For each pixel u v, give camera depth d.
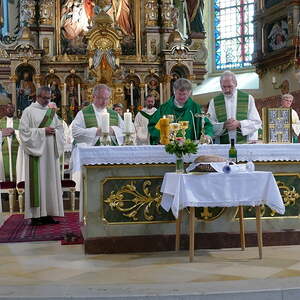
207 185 5.25
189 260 5.32
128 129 6.37
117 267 5.09
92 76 15.06
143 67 15.80
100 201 5.81
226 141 6.78
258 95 15.45
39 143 8.16
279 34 14.04
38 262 5.38
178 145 5.49
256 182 5.37
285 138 6.33
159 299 3.98
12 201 10.38
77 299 3.98
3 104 15.32
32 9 15.95
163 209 5.90
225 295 4.03
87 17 16.09
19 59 15.09
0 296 4.03
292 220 6.16
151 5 16.22
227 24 17.59
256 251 5.80
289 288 4.12
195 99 16.75
